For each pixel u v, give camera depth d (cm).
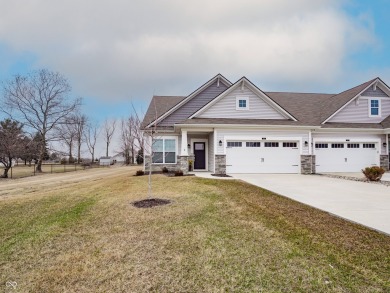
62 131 3534
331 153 1719
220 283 340
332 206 728
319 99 2180
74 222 613
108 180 1545
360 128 1706
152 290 328
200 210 675
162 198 827
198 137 1809
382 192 949
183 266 385
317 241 468
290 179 1321
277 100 2112
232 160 1577
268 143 1606
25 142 2862
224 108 1692
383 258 400
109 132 6306
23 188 1505
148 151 1725
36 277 367
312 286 328
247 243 461
